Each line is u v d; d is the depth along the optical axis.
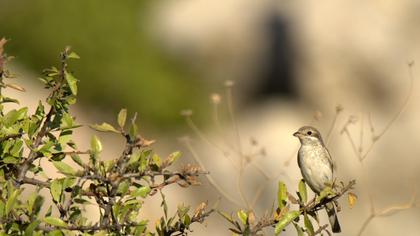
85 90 23.48
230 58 26.80
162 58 25.53
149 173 5.38
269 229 15.41
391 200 22.98
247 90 26.69
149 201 18.33
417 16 25.86
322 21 26.33
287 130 25.38
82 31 23.70
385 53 25.77
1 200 5.05
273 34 26.75
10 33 22.80
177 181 5.50
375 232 21.95
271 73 26.36
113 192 5.31
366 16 26.09
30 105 19.70
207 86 26.06
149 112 23.88
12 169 5.61
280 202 6.06
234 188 20.17
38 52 22.91
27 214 5.19
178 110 24.31
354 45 25.92
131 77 24.14
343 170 22.84
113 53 24.23
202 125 23.89
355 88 25.73
